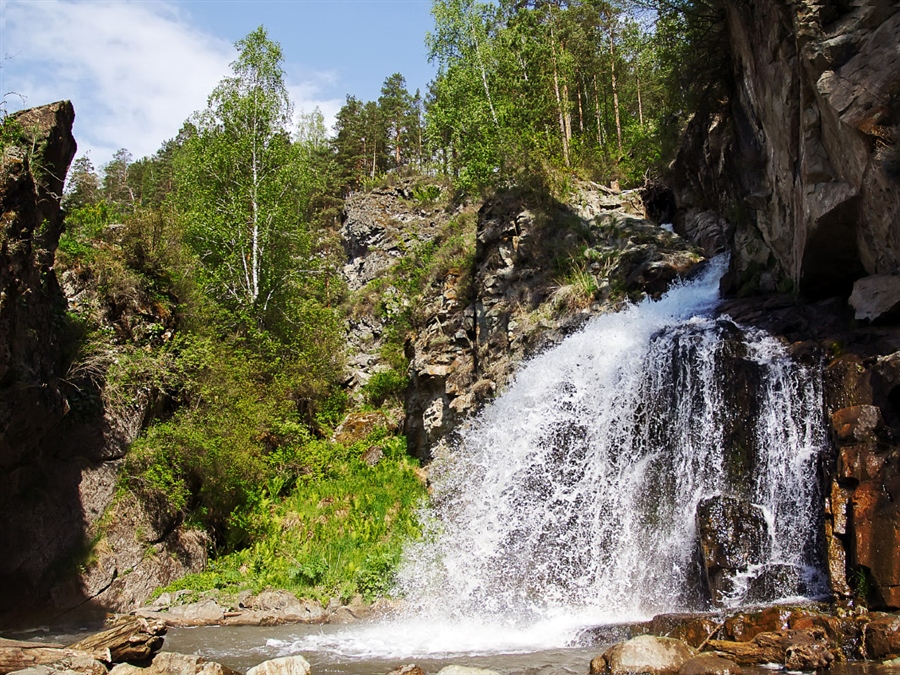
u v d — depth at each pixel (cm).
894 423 845
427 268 2889
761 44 1272
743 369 1072
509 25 3544
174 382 1866
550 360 1580
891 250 1005
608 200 2322
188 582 1558
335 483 2123
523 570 1337
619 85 3791
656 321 1517
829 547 827
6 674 673
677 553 1064
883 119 929
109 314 1831
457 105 3303
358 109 6825
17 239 1279
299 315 2911
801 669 655
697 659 672
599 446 1320
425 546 1561
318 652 945
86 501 1551
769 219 1445
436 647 948
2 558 1371
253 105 2905
